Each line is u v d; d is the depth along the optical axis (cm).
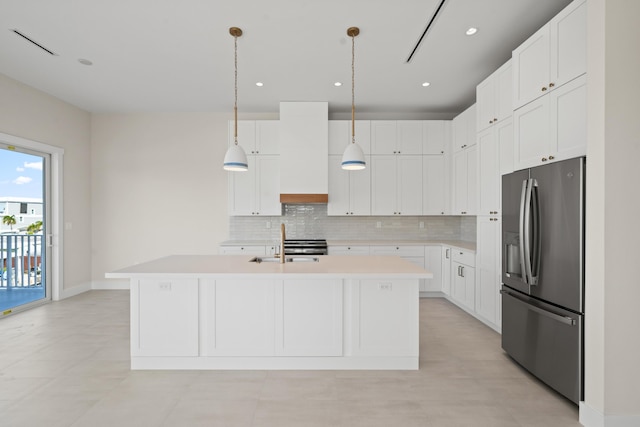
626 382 187
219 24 293
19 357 291
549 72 249
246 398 226
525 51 278
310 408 215
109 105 512
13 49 338
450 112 547
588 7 197
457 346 319
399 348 270
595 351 192
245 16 281
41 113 452
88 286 542
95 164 548
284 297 267
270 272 251
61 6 268
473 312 411
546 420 204
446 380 252
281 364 269
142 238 551
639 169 187
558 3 265
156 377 255
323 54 347
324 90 450
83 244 531
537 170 242
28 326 371
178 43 326
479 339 337
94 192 548
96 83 425
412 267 275
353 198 512
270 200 513
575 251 207
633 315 187
